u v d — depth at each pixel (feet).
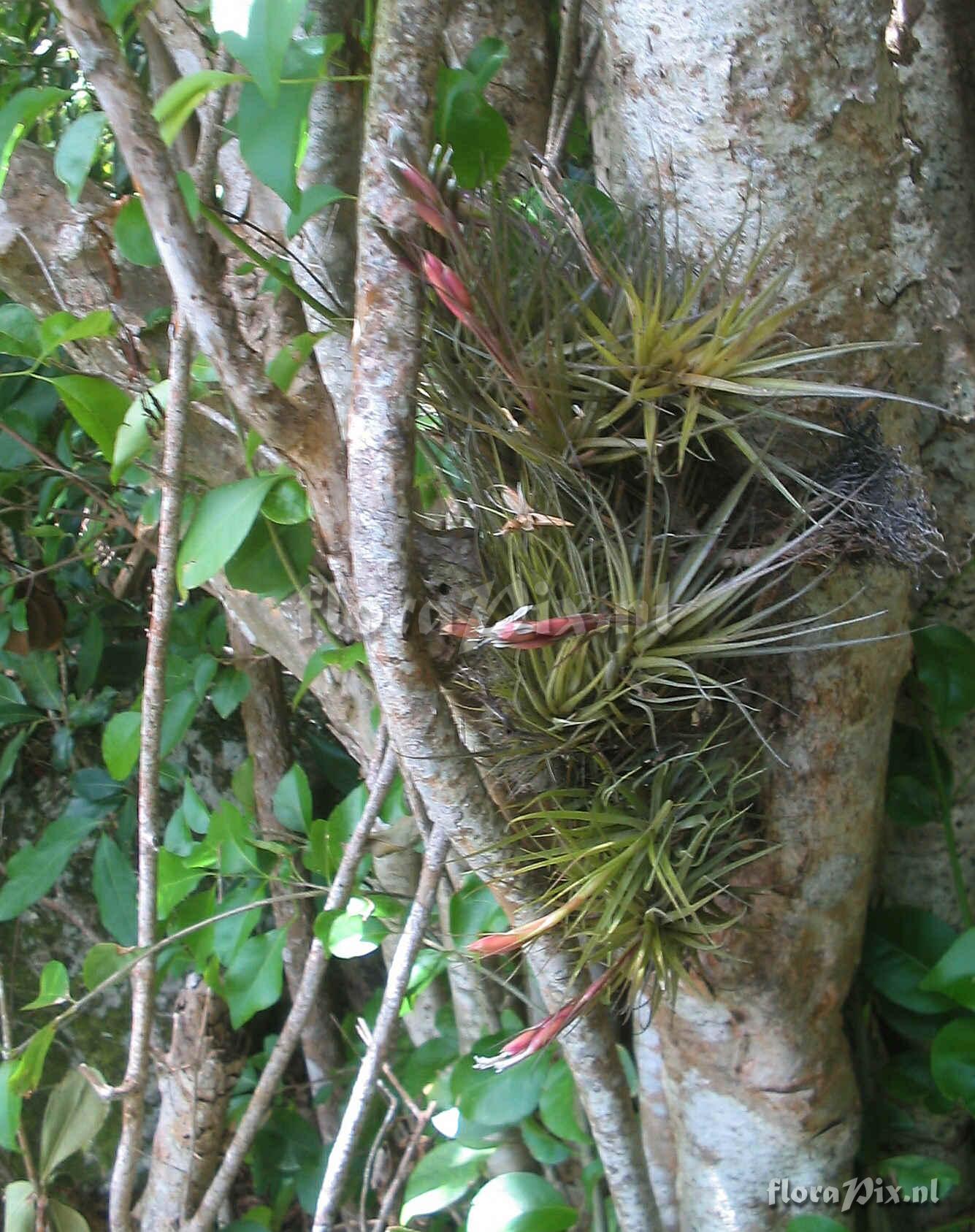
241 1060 2.98
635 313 1.42
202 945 2.42
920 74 2.19
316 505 1.66
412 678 1.50
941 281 1.97
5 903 2.97
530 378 1.47
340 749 3.61
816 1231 2.00
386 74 1.36
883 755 1.90
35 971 3.61
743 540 1.61
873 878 2.48
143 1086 2.20
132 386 1.97
